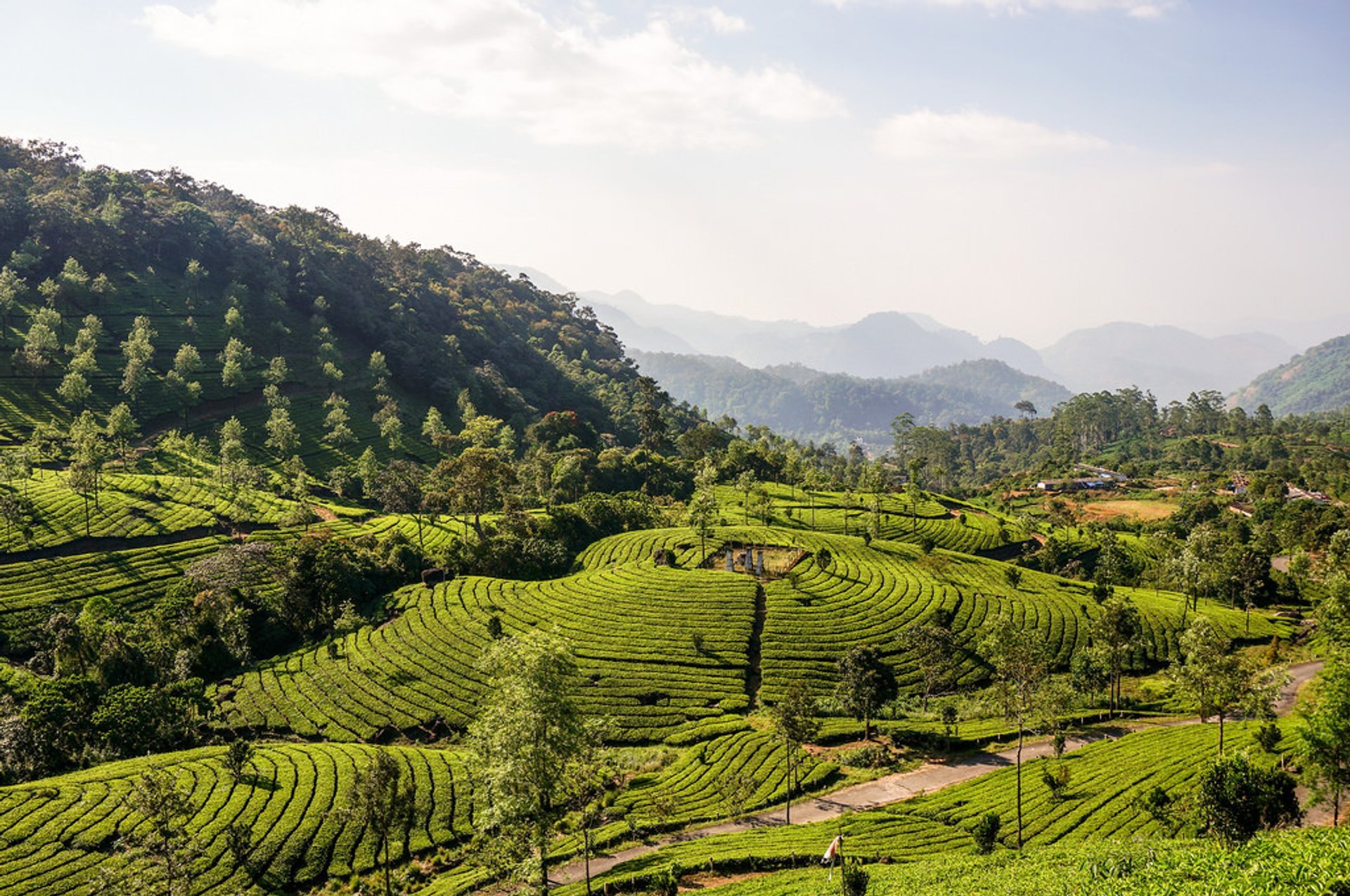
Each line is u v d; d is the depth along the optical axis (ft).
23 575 345.10
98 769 229.86
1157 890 85.87
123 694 259.80
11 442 471.62
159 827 176.96
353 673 303.68
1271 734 223.10
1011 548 530.27
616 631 327.88
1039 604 371.15
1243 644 362.12
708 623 334.24
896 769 247.50
